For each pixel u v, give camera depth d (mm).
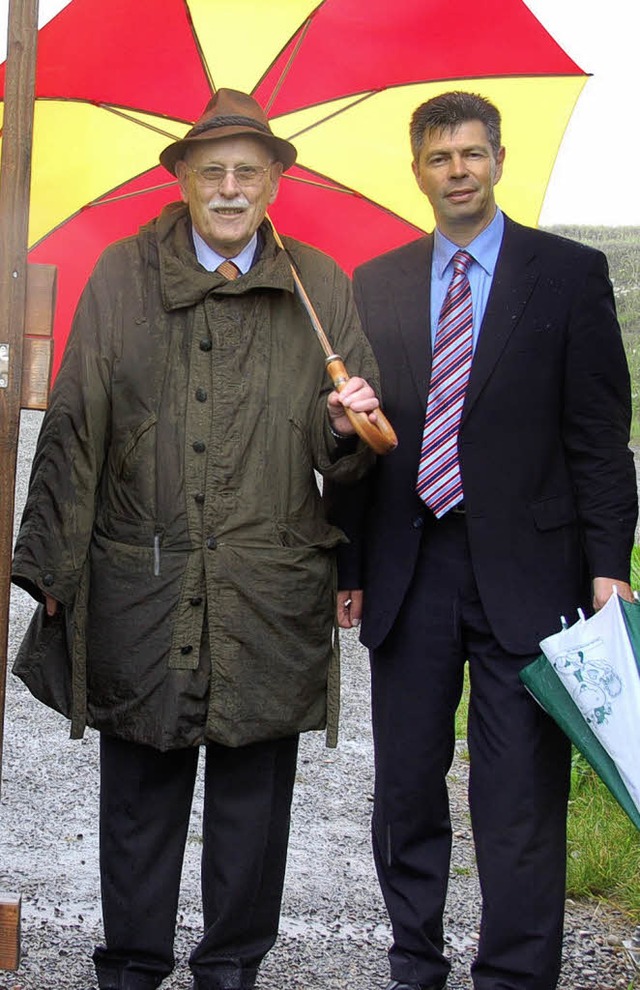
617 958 4000
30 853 4621
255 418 3230
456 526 3488
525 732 3402
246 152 3205
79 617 3281
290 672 3283
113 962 3484
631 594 3402
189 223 3354
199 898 4332
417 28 3811
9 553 3064
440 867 3645
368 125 3967
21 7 2955
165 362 3234
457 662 3541
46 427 3275
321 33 3805
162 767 3379
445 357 3496
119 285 3279
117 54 3736
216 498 3207
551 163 3971
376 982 3844
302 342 3309
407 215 4039
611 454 3443
